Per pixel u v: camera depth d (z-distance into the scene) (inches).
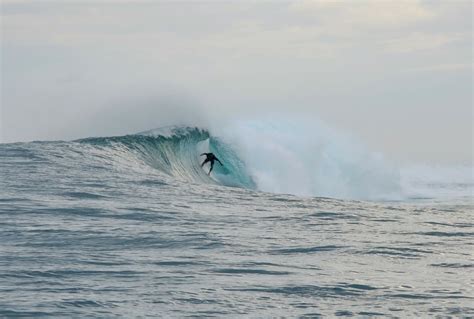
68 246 2169.0
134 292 1635.1
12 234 2314.2
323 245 2332.7
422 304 1592.0
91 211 2812.5
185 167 5831.7
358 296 1657.2
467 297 1659.7
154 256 2058.3
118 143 5236.2
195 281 1759.4
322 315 1494.8
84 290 1640.0
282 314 1497.3
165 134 5900.6
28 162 4010.8
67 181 3531.0
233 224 2721.5
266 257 2100.1
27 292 1606.8
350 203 3597.4
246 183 6619.1
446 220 3095.5
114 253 2085.4
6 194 3095.5
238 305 1555.1
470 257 2203.5
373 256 2183.8
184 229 2539.4
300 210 3196.4
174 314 1476.4
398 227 2824.8
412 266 2039.9
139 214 2815.0
